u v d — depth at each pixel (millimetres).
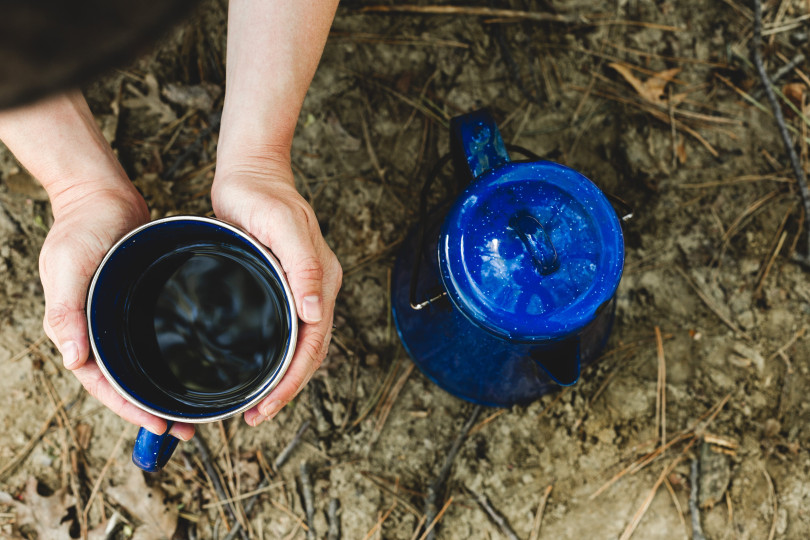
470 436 1688
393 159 1790
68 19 274
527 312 1058
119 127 1737
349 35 1819
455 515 1652
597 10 1868
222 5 1808
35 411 1659
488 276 1060
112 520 1609
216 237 937
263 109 1091
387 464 1674
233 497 1639
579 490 1663
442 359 1470
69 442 1649
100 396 992
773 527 1640
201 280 978
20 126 1018
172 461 1642
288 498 1649
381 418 1690
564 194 1088
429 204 1776
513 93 1831
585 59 1855
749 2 1861
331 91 1799
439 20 1846
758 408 1702
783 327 1743
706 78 1856
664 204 1787
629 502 1652
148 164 1729
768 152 1824
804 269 1768
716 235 1776
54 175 1071
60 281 985
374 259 1741
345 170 1776
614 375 1711
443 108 1816
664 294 1754
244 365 981
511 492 1662
